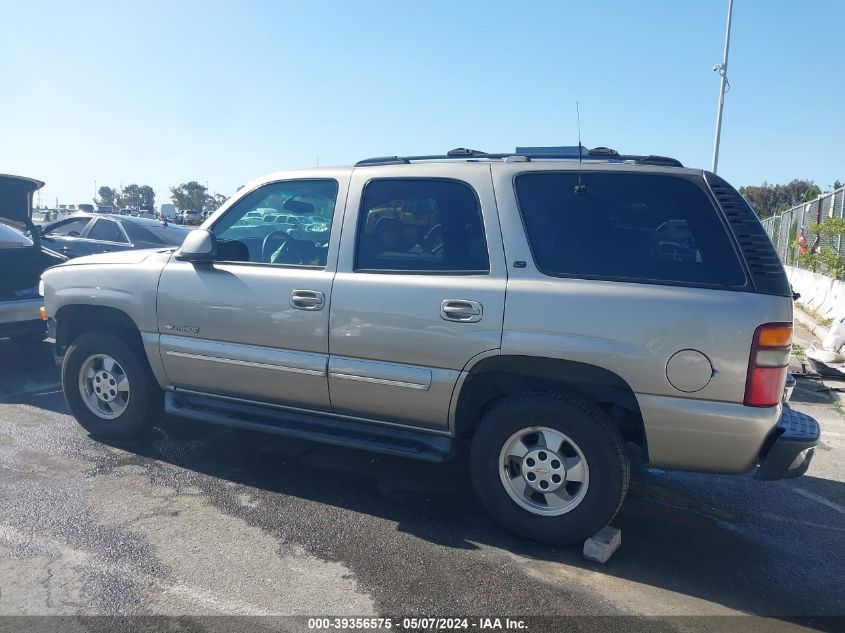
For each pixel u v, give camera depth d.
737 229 3.61
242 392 4.68
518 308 3.79
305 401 4.46
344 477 4.82
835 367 8.46
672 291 3.58
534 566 3.71
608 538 3.85
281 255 4.60
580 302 3.69
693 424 3.55
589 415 3.73
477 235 4.03
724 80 24.77
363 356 4.19
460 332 3.90
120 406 5.26
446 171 4.19
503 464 3.96
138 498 4.36
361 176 4.42
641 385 3.60
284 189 4.71
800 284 16.12
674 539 4.12
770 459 3.60
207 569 3.54
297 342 4.38
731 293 3.52
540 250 3.87
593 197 3.88
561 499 3.89
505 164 4.09
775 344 3.47
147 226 11.79
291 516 4.19
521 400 3.87
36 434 5.47
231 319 4.58
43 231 12.14
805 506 4.72
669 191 3.76
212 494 4.46
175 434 5.55
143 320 4.93
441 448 4.16
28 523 3.97
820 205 16.58
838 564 3.89
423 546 3.88
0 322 7.12
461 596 3.38
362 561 3.68
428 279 4.04
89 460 4.96
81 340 5.26
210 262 4.73
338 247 4.35
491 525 4.17
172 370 4.89
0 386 6.91
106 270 5.11
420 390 4.04
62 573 3.46
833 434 6.40
